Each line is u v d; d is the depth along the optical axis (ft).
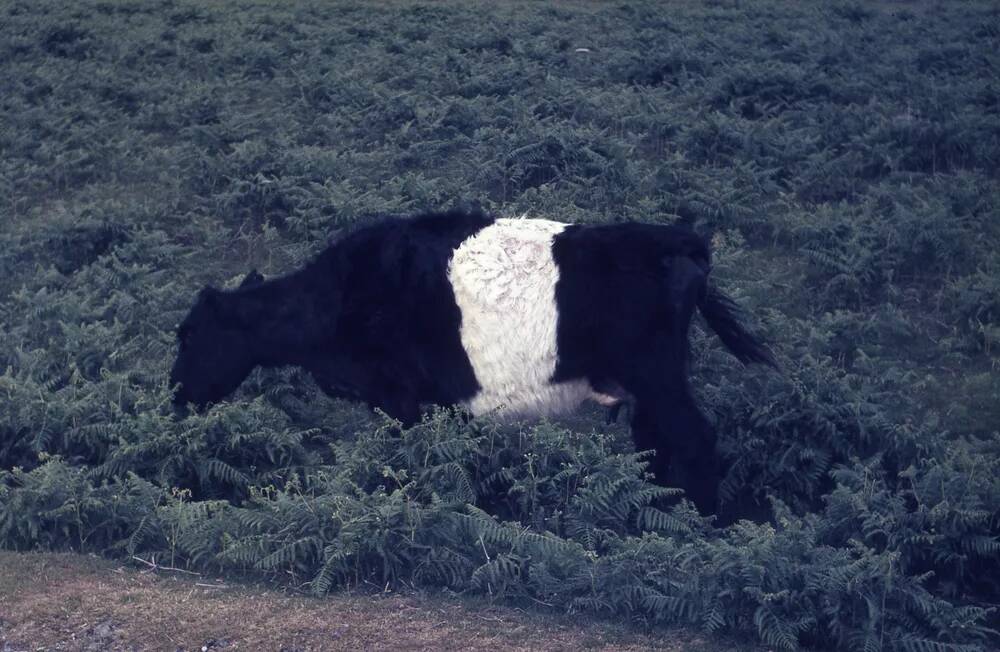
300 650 20.02
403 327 27.22
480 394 27.17
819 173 43.09
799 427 29.37
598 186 41.24
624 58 56.59
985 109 49.06
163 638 20.42
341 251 28.02
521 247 26.66
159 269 39.47
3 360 33.04
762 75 51.70
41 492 24.72
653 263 25.88
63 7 69.77
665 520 24.62
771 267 38.60
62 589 22.31
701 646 20.72
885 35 63.10
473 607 21.88
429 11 68.90
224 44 61.16
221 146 47.24
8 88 55.06
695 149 45.32
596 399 27.22
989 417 31.07
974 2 72.43
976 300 34.71
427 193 40.19
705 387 30.60
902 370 33.37
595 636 20.81
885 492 25.23
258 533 23.76
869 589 21.33
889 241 37.65
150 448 27.22
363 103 50.70
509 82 52.26
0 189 44.86
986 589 24.40
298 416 31.60
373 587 23.07
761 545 21.76
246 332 28.76
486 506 27.04
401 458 26.61
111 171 46.78
